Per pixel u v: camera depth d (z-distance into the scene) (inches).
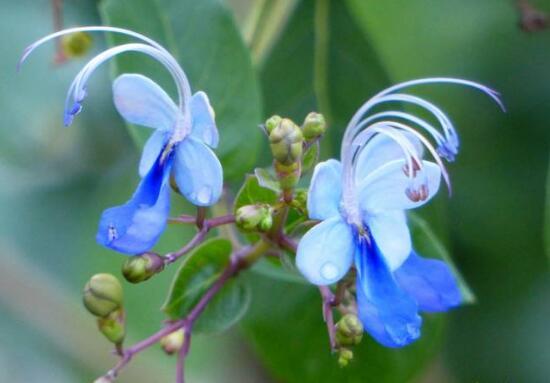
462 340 16.1
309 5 14.9
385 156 11.9
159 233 11.7
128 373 15.9
